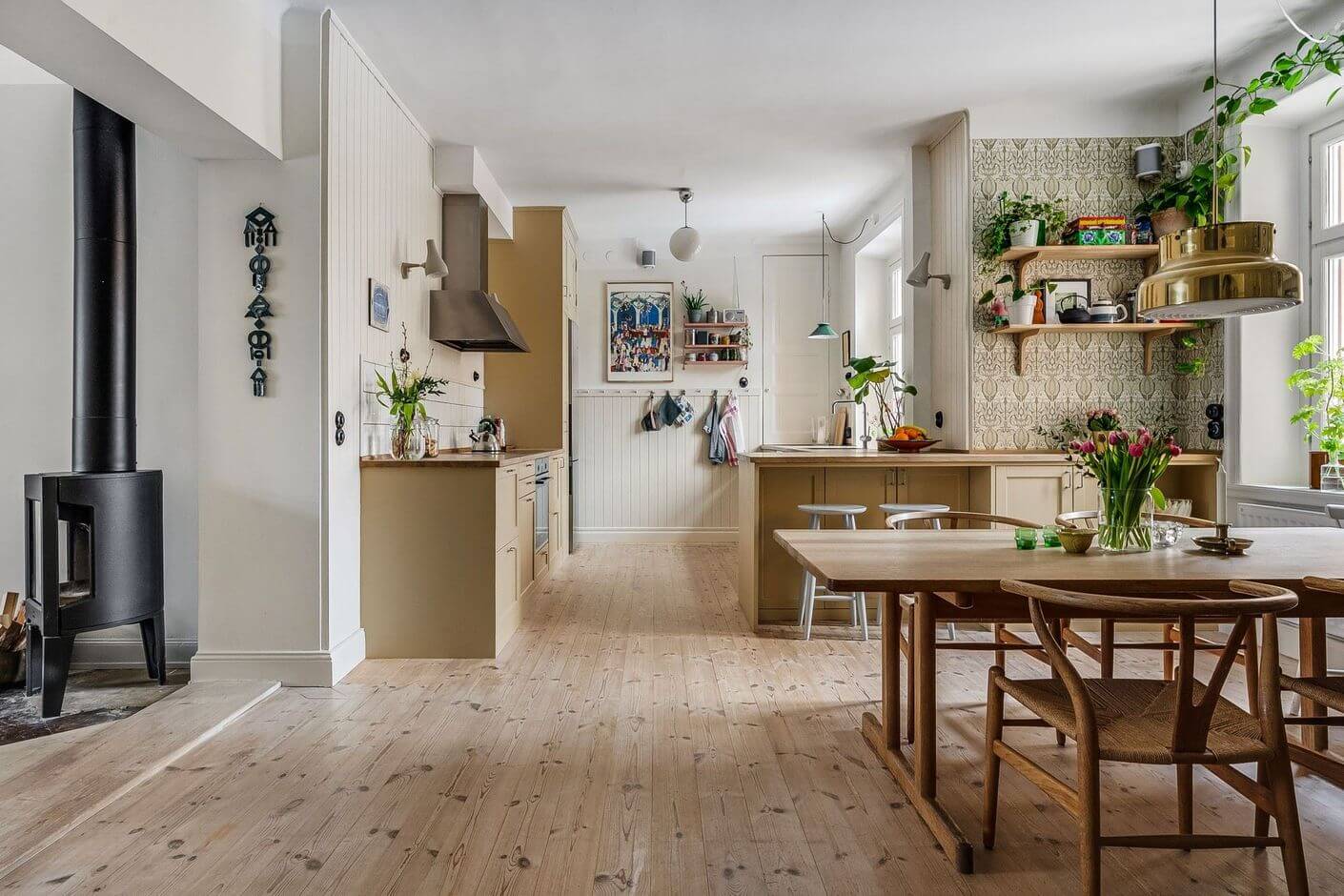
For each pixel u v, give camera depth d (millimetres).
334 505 3348
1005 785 2363
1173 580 1910
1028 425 4418
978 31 3520
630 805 2230
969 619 2219
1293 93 3492
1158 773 2459
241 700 3035
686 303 7465
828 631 4176
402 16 3324
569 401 6707
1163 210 4191
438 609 3695
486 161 5164
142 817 2164
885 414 6465
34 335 3557
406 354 4238
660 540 7520
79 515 3076
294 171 3238
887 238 6457
